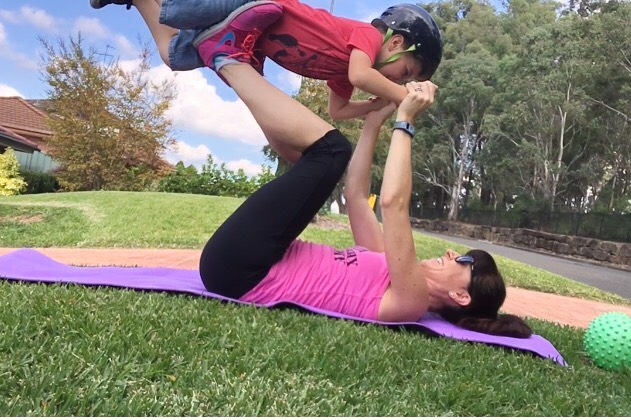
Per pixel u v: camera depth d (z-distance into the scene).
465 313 3.03
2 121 24.31
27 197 11.89
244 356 2.03
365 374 2.07
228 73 2.83
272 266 2.87
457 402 1.93
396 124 2.79
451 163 37.41
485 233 28.67
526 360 2.62
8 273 3.08
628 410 2.13
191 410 1.56
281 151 3.09
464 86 34.31
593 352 2.96
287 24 2.88
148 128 20.33
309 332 2.49
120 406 1.53
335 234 9.68
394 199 2.67
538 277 8.83
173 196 11.50
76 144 19.33
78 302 2.51
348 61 2.95
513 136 31.56
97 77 19.86
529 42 28.28
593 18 25.39
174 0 2.76
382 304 2.87
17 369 1.67
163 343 2.05
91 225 8.91
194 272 3.81
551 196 27.53
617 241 19.45
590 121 26.98
